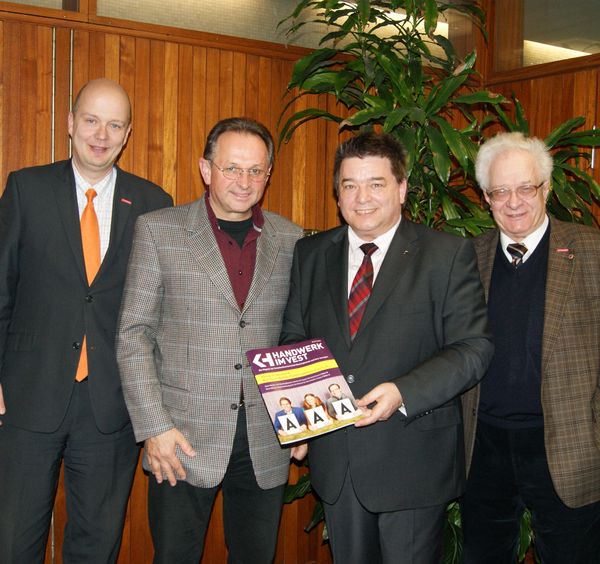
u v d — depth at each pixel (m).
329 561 3.06
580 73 2.93
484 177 1.94
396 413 1.71
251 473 1.87
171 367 1.82
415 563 1.72
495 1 3.27
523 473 1.88
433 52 3.28
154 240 1.82
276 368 1.68
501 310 1.91
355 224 1.72
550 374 1.80
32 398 1.98
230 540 1.96
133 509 2.69
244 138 1.79
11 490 2.01
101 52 2.53
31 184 2.04
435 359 1.66
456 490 1.76
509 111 3.21
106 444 2.08
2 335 2.01
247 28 2.82
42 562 2.10
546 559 1.91
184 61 2.67
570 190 2.50
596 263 1.84
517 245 1.91
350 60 2.98
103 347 2.03
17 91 2.41
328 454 1.77
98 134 2.02
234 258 1.87
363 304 1.76
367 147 1.70
